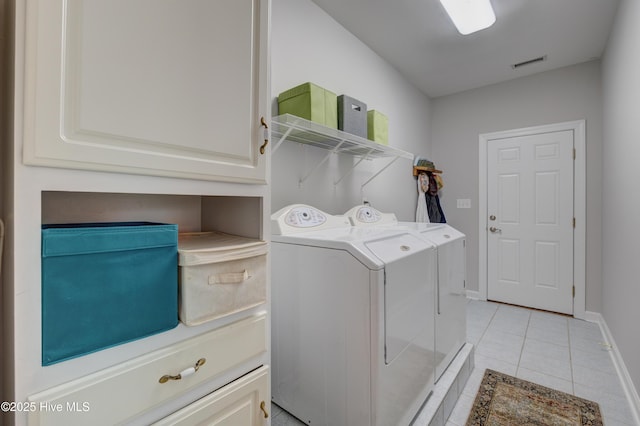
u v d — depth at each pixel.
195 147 0.75
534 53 2.78
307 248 1.40
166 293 0.71
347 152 2.37
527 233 3.32
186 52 0.73
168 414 0.72
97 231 0.60
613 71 2.33
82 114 0.57
